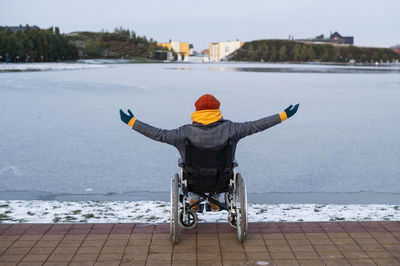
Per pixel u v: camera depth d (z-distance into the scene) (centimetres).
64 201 583
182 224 364
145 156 944
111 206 517
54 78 3572
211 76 4984
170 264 305
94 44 17288
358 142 1119
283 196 669
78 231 369
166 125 1356
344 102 2138
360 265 302
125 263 307
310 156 959
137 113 1628
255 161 912
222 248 334
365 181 759
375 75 5694
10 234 360
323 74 5962
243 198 336
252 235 362
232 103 2062
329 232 366
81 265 303
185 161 340
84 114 1565
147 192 683
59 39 12875
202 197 387
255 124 338
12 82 2784
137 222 405
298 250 329
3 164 850
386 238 350
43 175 775
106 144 1062
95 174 789
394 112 1744
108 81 3519
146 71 6362
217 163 336
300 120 1511
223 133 333
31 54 10575
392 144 1091
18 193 664
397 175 798
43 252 324
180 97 2303
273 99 2275
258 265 303
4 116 1471
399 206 511
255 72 6538
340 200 644
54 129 1254
